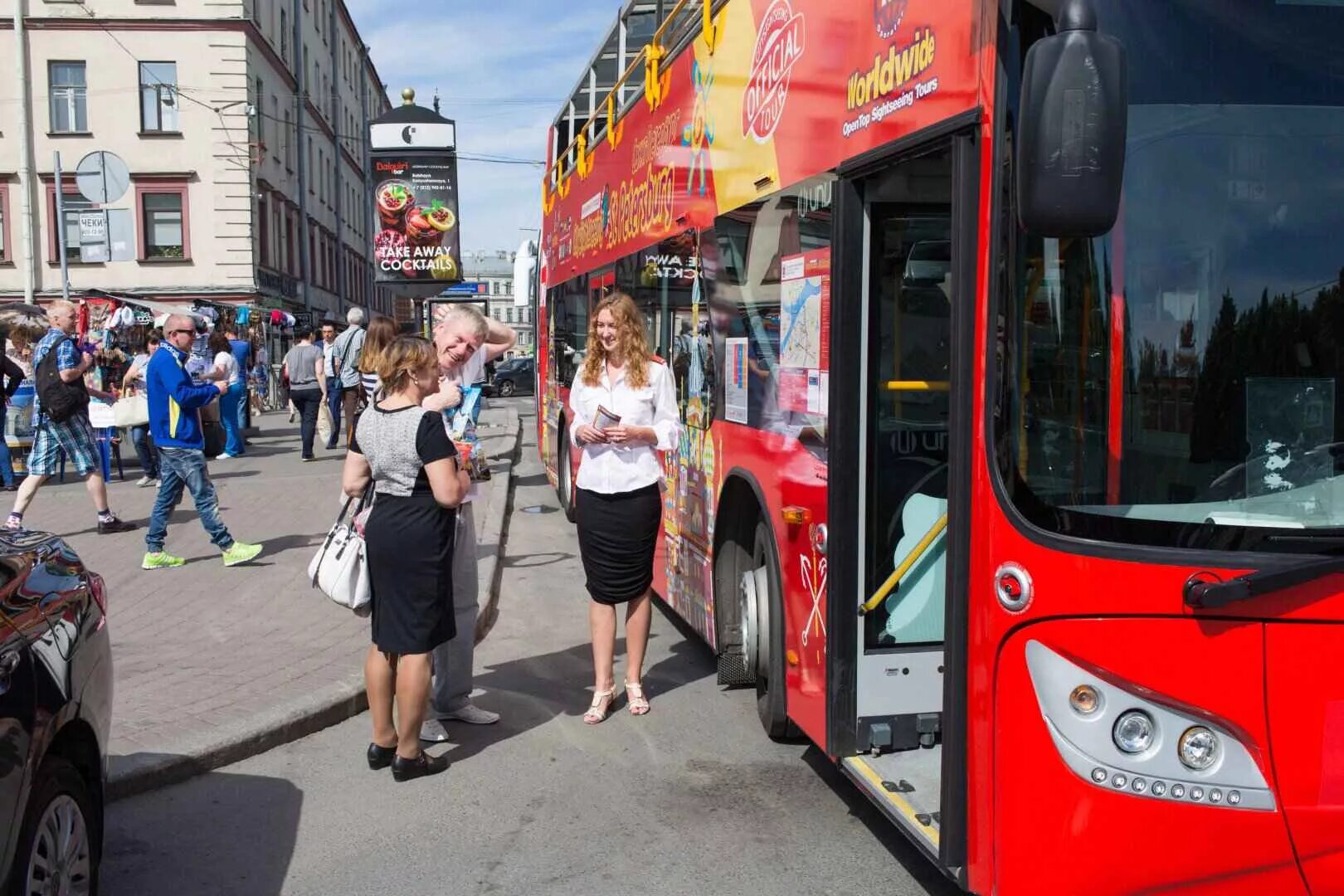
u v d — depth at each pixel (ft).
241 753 17.30
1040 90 8.64
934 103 11.36
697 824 15.01
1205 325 9.53
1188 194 9.57
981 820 10.48
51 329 33.58
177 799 15.93
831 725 14.16
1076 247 9.74
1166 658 9.34
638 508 18.58
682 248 21.70
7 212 121.19
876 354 14.02
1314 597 9.21
